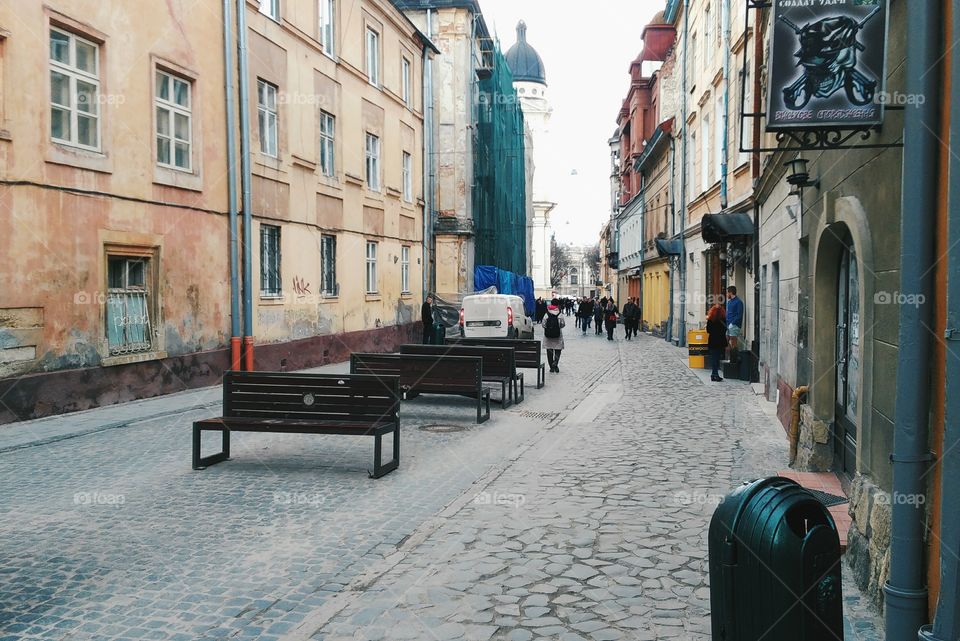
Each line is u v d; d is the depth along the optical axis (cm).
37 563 500
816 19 457
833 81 457
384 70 2417
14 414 1015
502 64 3944
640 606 436
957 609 321
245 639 394
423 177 2820
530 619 418
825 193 654
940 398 347
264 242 1686
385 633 401
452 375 1115
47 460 806
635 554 521
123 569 491
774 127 466
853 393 634
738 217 1673
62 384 1090
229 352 1514
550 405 1302
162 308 1316
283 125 1750
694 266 2603
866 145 453
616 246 6194
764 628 311
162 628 405
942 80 352
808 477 715
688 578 478
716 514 334
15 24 1018
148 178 1280
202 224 1431
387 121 2452
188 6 1388
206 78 1444
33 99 1048
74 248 1120
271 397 802
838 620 320
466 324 2444
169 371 1327
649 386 1549
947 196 339
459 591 458
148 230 1280
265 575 483
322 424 760
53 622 411
